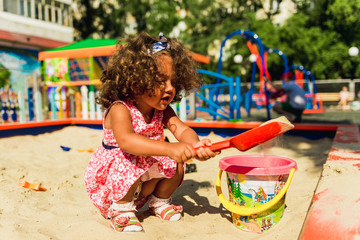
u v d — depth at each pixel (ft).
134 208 5.93
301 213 6.17
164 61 5.35
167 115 6.37
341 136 11.65
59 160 12.10
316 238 4.18
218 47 59.82
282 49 49.96
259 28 53.52
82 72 24.88
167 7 62.80
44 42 42.70
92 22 66.33
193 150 4.95
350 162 7.15
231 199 5.90
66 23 48.06
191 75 5.99
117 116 5.51
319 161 10.80
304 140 14.96
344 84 44.80
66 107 20.90
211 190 8.25
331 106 44.57
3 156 12.32
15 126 16.38
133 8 65.36
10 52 38.99
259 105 40.68
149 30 64.39
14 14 40.11
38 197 7.88
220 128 16.51
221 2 63.72
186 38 60.64
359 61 50.90
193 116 19.79
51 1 45.29
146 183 6.27
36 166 10.96
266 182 5.53
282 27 51.65
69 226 6.04
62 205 7.31
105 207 6.18
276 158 6.37
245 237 5.47
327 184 5.80
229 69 57.47
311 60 50.67
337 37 52.31
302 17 52.37
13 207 7.08
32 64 41.65
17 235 5.63
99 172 5.97
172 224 6.04
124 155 5.67
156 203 6.42
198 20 63.31
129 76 5.39
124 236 5.45
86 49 22.41
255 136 4.74
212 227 5.92
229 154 12.68
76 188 8.73
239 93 18.17
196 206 7.06
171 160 6.04
